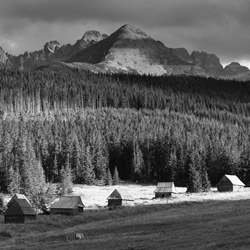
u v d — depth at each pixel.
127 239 79.69
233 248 62.50
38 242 87.19
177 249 66.75
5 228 106.62
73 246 78.31
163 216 107.94
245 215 94.50
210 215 100.88
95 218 117.31
